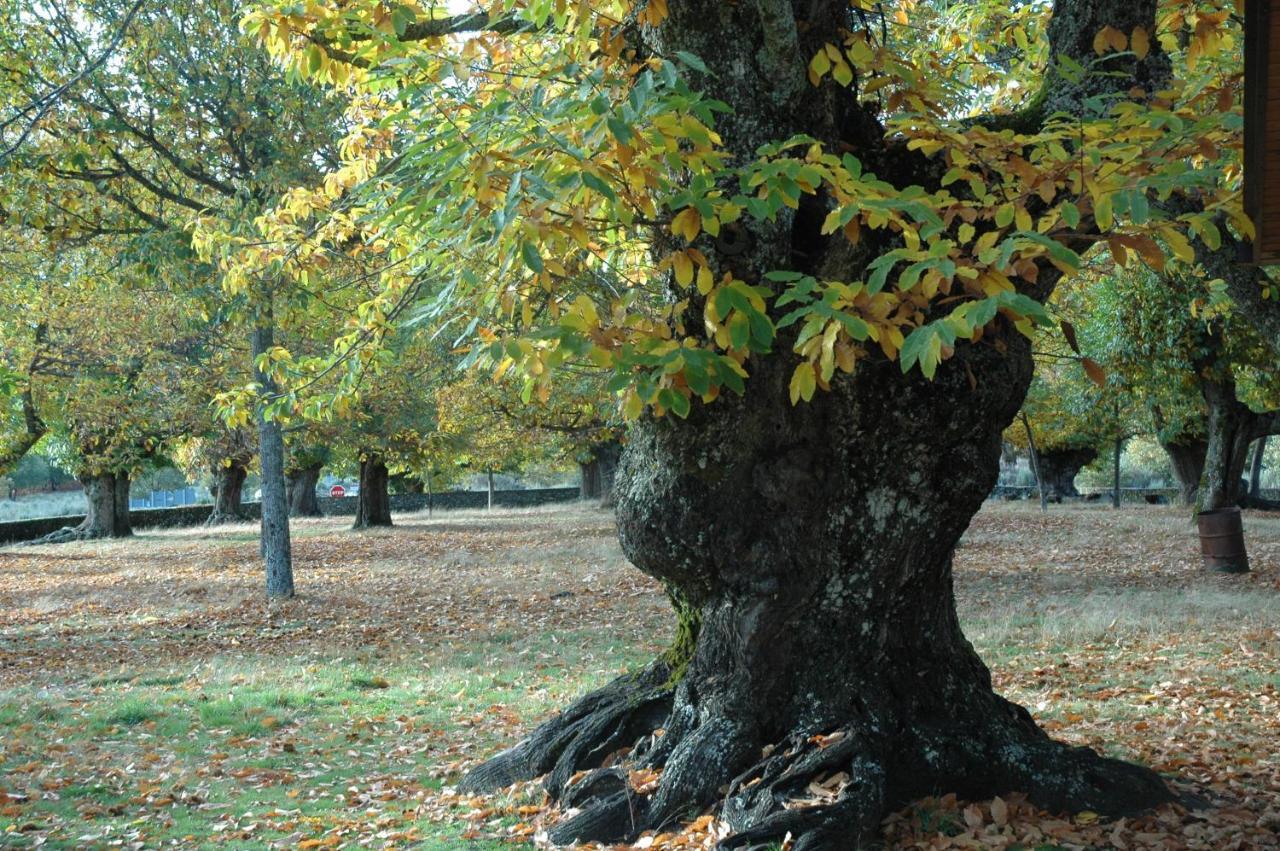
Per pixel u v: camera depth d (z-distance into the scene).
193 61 16.20
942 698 5.87
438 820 6.18
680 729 5.91
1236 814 5.65
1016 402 5.69
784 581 5.63
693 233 4.43
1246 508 32.91
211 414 27.78
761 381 5.34
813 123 5.38
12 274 18.84
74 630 15.94
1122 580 17.42
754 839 5.00
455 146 4.49
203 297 15.25
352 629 15.73
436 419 31.16
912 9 9.41
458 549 29.03
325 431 29.44
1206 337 18.22
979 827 5.35
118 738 8.72
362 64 6.34
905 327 4.99
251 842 5.96
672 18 5.30
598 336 4.50
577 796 5.84
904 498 5.64
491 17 5.84
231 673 12.09
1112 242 4.29
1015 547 23.50
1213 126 4.43
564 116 4.70
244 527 41.16
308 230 8.72
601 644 13.59
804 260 5.39
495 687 11.05
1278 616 12.87
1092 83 5.52
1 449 31.16
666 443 5.59
